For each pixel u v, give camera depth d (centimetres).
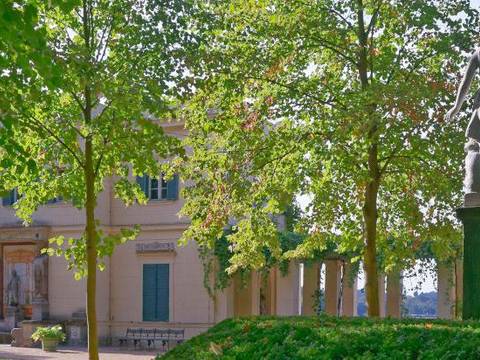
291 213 3431
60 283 3634
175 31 1669
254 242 2053
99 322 3566
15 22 907
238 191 1911
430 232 2011
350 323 1062
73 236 3606
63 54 1408
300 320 1153
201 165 1983
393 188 2088
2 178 1777
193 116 1980
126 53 1630
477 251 1075
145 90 1547
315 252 3272
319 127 1934
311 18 1902
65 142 1716
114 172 1998
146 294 3534
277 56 1894
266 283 3606
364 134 1728
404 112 1716
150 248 3522
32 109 1648
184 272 3469
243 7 1927
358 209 2069
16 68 1174
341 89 1955
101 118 1548
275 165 1944
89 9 1681
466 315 1079
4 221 3734
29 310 3744
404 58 1936
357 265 3338
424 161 1927
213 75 1823
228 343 1053
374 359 853
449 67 1895
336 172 1952
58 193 1808
